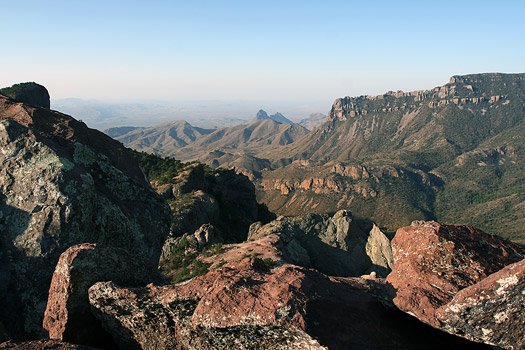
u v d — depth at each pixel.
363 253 51.69
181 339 9.23
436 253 9.47
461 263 9.16
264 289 8.56
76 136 17.66
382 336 8.15
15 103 18.23
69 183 14.04
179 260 35.22
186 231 52.78
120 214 16.77
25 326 11.30
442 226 10.34
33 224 12.91
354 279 11.42
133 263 11.73
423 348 8.22
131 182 19.17
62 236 12.94
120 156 20.52
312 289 8.72
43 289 12.05
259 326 7.81
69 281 9.81
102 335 10.48
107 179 17.91
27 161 14.28
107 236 15.86
